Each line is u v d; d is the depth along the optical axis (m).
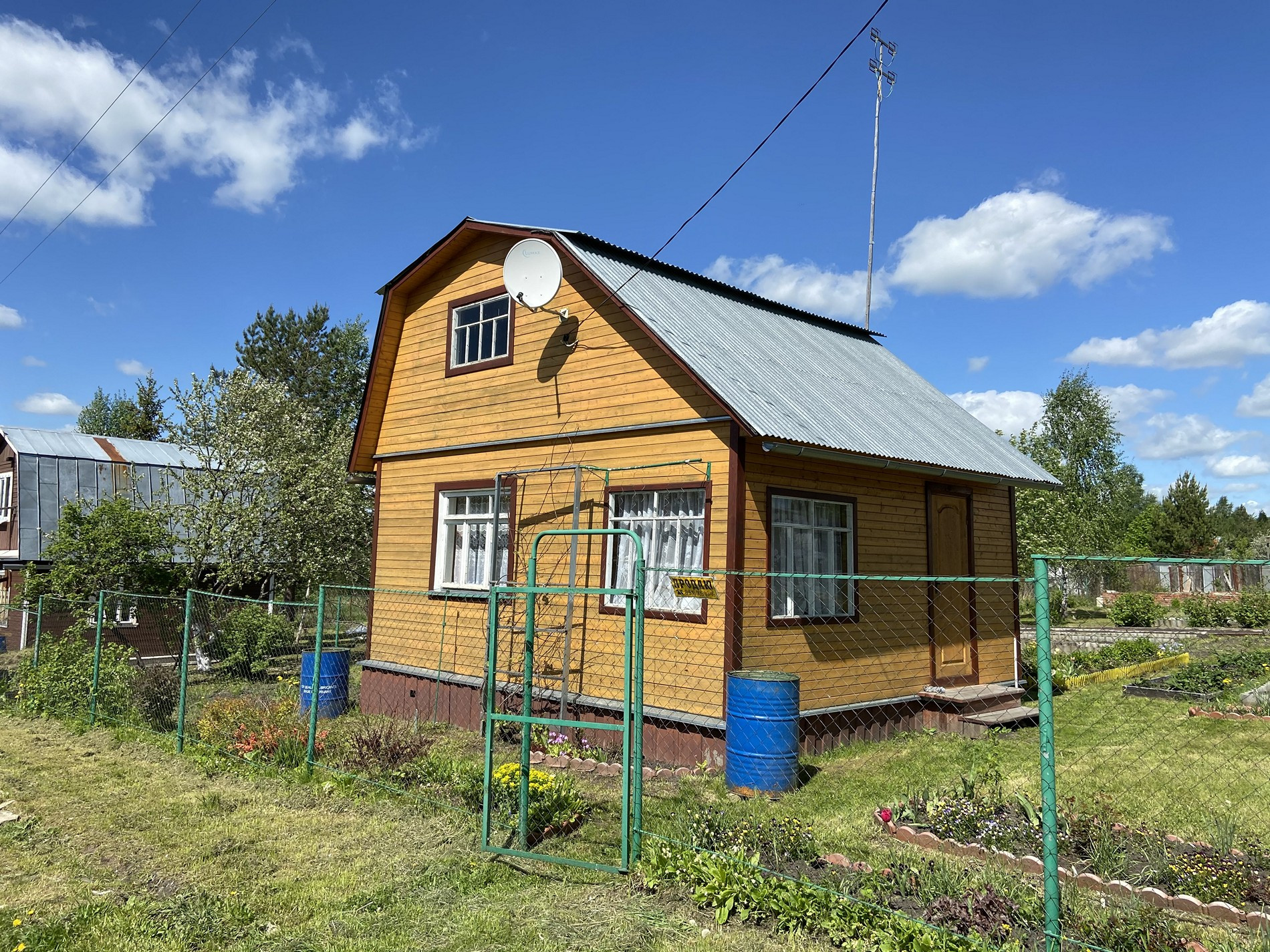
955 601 12.04
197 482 18.30
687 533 9.56
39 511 22.48
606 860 5.92
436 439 12.92
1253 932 4.66
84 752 9.62
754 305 13.81
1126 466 56.34
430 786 7.62
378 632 13.51
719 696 8.86
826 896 4.91
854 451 9.46
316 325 42.84
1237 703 11.31
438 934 4.90
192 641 17.25
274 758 8.71
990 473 11.73
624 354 10.31
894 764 8.88
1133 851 5.68
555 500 10.95
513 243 11.98
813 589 9.99
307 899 5.41
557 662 10.59
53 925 5.04
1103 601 27.69
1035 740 9.95
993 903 4.64
